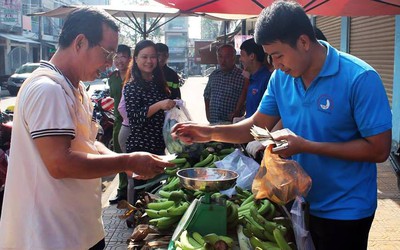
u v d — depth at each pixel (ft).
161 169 6.40
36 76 6.05
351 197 6.94
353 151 6.57
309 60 6.69
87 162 5.88
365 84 6.47
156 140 13.62
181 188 9.01
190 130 8.30
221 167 10.23
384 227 14.57
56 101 5.82
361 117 6.50
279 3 6.57
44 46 124.47
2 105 53.78
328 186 7.06
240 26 58.08
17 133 6.12
